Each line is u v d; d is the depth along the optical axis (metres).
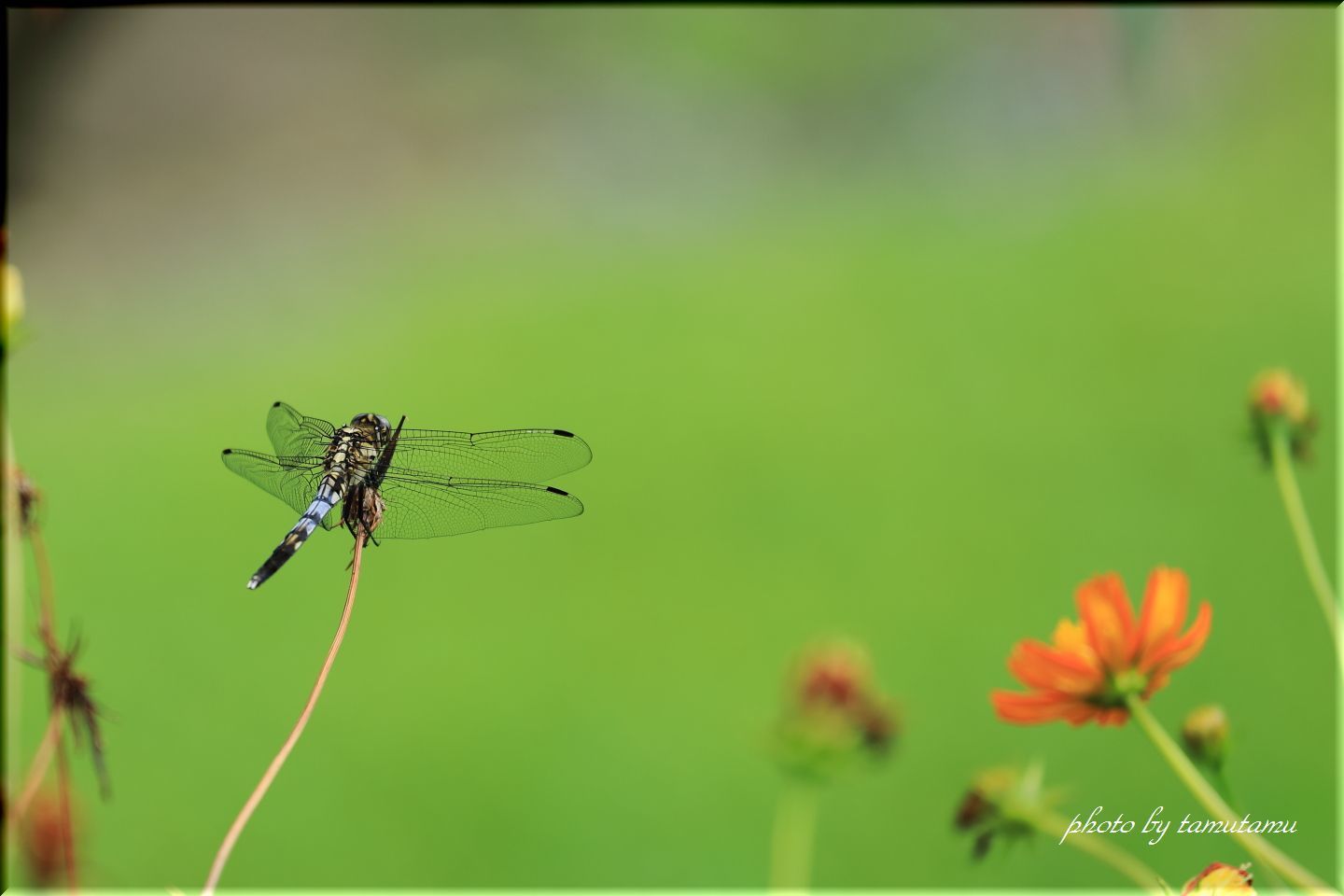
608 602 2.63
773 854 2.45
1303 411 2.20
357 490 2.29
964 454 3.00
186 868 2.45
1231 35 4.74
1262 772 2.42
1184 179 4.12
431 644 2.55
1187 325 3.31
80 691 2.17
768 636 2.55
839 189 5.00
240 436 3.45
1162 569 2.17
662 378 3.43
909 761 2.46
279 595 2.71
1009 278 3.72
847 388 3.28
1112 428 2.96
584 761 2.49
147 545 2.88
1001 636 2.53
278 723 2.52
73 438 3.55
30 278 4.89
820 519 2.84
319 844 2.46
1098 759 2.44
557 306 3.98
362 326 4.20
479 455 2.30
